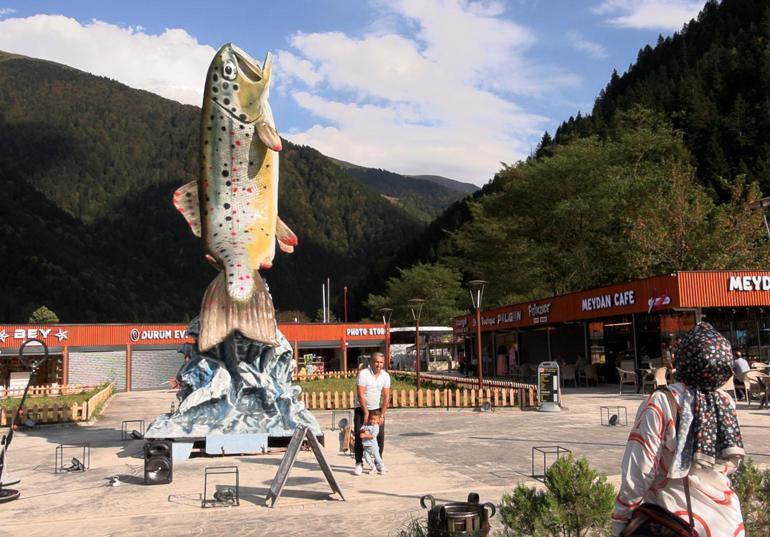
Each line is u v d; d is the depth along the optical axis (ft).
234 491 32.19
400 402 78.28
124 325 154.81
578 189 166.71
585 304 102.47
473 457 40.29
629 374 86.99
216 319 47.16
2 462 33.09
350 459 41.42
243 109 47.50
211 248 48.14
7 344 144.36
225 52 47.55
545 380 69.31
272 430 45.91
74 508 29.68
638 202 156.66
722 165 240.32
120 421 73.77
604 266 165.07
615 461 36.78
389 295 303.27
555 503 17.42
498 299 186.19
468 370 168.04
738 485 17.90
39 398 91.81
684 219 145.59
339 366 183.52
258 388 46.93
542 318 118.62
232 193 48.08
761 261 142.61
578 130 320.91
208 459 43.32
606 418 60.08
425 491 30.71
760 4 377.09
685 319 87.45
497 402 76.89
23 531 25.91
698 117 268.21
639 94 315.58
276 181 49.39
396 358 221.25
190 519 27.09
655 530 11.17
